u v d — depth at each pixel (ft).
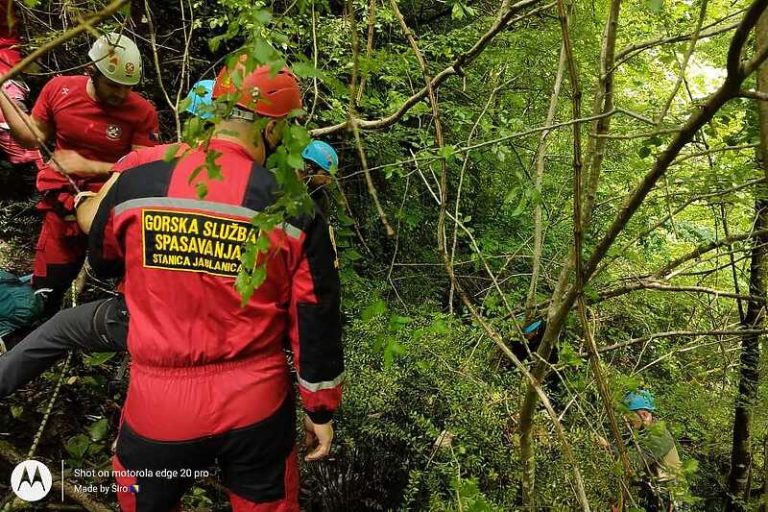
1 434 8.87
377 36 15.65
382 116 12.48
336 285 5.71
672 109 9.46
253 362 5.64
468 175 15.37
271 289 5.53
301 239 5.45
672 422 9.82
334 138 14.43
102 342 6.94
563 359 5.98
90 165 9.11
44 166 9.26
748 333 7.00
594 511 6.70
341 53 12.07
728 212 8.93
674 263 7.14
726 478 10.41
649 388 9.53
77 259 9.65
